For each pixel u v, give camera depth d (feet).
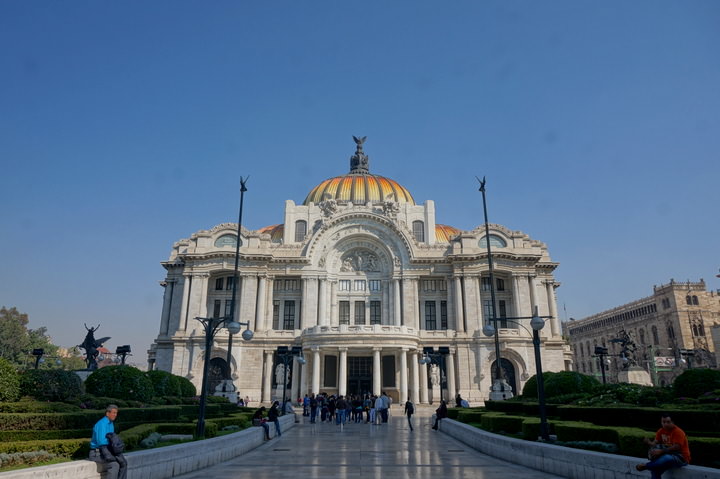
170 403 124.57
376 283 262.67
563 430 69.36
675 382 96.12
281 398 228.22
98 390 104.12
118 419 78.48
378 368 215.10
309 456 77.92
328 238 258.37
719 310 402.72
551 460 60.75
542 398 73.36
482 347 234.17
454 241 259.39
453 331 239.09
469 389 229.86
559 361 244.22
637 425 71.77
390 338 217.56
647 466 44.04
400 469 64.75
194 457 63.41
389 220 257.75
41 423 63.10
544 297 269.03
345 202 280.31
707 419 63.31
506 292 256.93
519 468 65.51
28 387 84.17
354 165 357.82
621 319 478.59
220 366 236.84
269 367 236.84
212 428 82.58
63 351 547.49
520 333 237.86
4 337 344.69
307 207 290.56
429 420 157.17
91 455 46.73
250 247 253.44
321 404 160.35
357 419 160.25
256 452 83.15
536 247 260.42
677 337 396.37
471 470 63.82
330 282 257.96
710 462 49.60
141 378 107.96
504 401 123.65
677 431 44.11
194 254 244.83
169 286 264.31
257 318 243.19
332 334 218.79
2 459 47.16
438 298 257.75
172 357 246.27
